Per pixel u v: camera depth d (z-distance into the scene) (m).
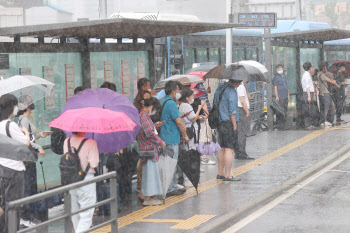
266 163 23.44
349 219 15.16
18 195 12.16
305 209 16.44
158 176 16.09
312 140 29.86
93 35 17.64
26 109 14.00
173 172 16.61
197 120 19.50
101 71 18.36
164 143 16.22
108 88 15.89
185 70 32.47
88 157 12.88
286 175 20.72
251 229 14.36
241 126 24.50
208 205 16.14
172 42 31.42
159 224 14.06
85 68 17.22
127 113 14.37
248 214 16.00
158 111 16.80
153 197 16.34
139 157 15.99
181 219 14.55
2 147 11.69
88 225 12.94
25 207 13.81
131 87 19.77
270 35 32.53
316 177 21.50
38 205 14.00
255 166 22.80
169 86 16.92
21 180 12.23
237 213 15.72
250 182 19.53
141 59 20.25
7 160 12.01
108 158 15.44
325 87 34.78
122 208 16.00
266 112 36.03
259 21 31.12
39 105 15.92
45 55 15.95
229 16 30.95
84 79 17.22
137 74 20.06
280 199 17.88
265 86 35.50
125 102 14.38
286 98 33.34
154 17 29.00
